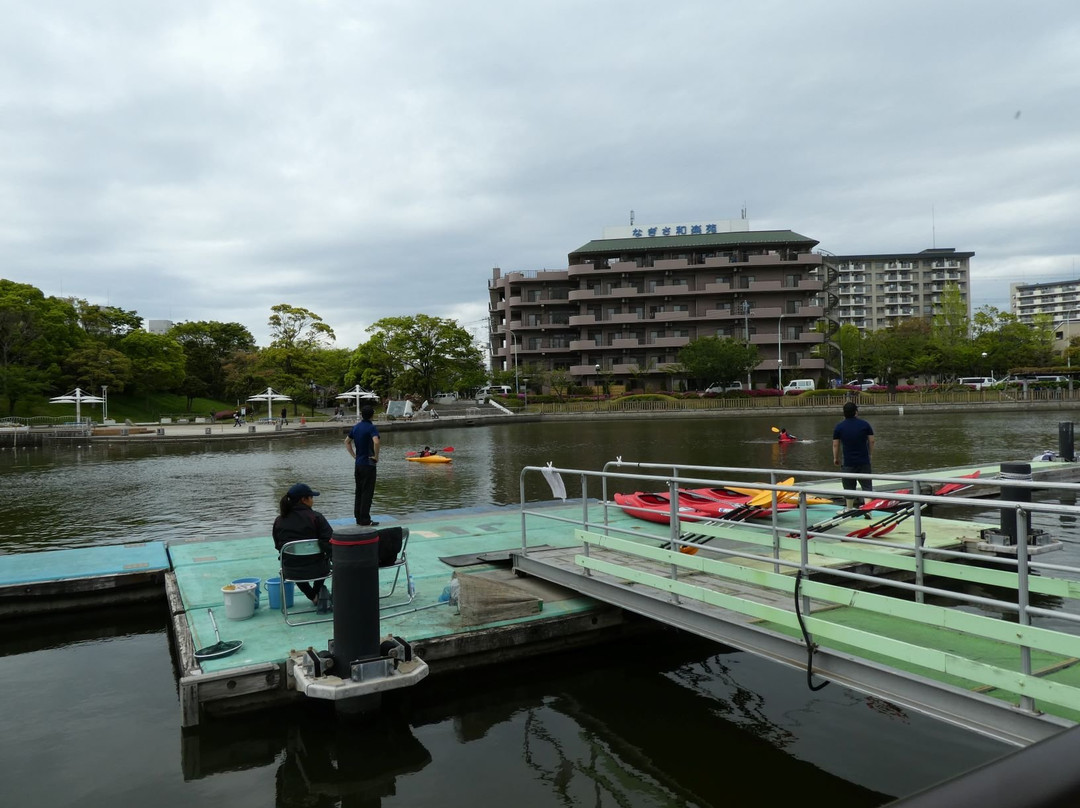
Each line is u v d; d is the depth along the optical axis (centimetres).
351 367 7594
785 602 627
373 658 544
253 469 2586
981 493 1423
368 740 560
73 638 812
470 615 680
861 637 466
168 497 1872
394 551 714
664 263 7056
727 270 7069
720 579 707
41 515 1603
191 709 550
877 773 506
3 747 559
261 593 795
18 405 5619
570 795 487
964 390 6097
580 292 7238
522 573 841
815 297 7319
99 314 6988
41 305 6156
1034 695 382
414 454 2719
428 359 6359
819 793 485
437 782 504
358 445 923
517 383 6956
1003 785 71
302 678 538
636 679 673
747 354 6272
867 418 4866
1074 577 911
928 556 849
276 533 689
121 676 702
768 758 532
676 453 2734
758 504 969
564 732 576
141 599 896
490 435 4141
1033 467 1533
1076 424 3922
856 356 7475
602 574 734
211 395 8338
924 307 12219
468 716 603
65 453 3506
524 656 687
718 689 651
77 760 538
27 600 845
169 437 4112
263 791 496
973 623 412
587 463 2484
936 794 71
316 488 1997
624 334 7262
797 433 3703
